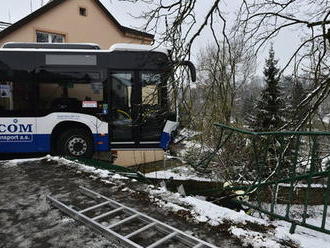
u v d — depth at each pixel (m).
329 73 6.04
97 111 7.72
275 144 4.86
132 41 17.69
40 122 7.55
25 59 7.56
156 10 6.09
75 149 7.80
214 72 6.45
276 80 6.94
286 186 7.08
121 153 10.34
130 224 3.13
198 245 2.62
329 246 2.76
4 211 3.46
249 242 2.71
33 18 13.65
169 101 6.75
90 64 7.71
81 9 15.80
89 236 2.89
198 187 8.92
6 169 5.16
